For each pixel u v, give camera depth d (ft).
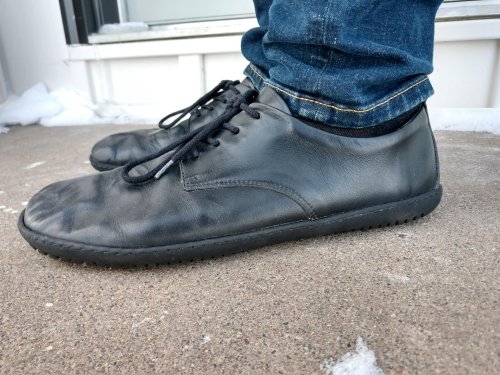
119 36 2.23
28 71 2.50
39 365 0.50
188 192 0.72
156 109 2.24
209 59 2.09
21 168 1.42
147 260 0.70
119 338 0.55
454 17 1.63
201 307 0.60
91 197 0.75
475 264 0.67
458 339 0.51
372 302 0.59
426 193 0.82
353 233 0.81
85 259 0.70
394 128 0.79
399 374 0.46
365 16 0.70
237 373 0.48
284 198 0.74
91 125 2.19
